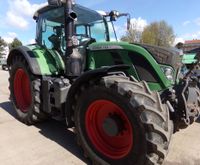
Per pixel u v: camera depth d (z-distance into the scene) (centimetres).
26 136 393
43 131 415
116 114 299
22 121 456
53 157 328
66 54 384
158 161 269
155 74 317
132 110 270
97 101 304
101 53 361
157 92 294
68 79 384
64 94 366
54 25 438
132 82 286
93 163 313
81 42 391
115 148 305
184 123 312
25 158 323
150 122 260
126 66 317
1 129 420
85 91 315
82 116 322
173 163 317
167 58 318
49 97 393
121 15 469
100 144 316
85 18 431
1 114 504
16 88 484
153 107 269
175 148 360
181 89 313
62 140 380
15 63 478
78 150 349
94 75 304
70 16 370
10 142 369
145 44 337
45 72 421
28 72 438
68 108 339
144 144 265
